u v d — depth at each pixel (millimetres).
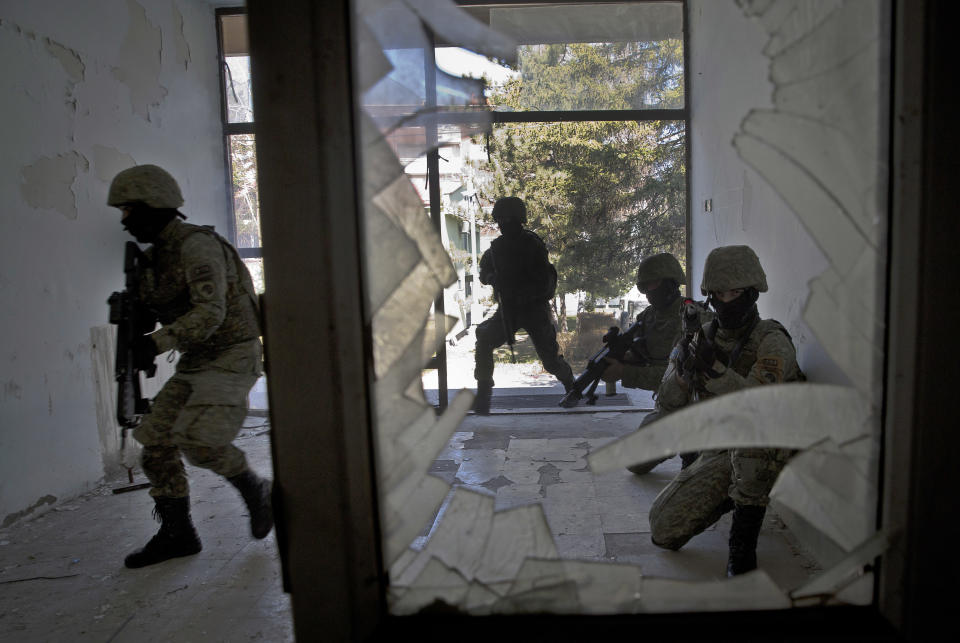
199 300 1976
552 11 4000
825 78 747
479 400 3965
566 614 780
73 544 2244
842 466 785
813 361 1792
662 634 743
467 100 1669
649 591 790
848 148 741
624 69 4066
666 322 3119
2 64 2463
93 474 2855
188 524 2100
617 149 4230
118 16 3219
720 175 3148
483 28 884
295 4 670
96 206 2982
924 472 718
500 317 3949
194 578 1940
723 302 1813
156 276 2066
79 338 2814
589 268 4430
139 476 3025
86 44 2959
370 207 770
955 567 724
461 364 5652
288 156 685
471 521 820
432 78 1584
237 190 4461
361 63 735
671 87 4055
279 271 699
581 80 4098
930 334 702
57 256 2707
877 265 735
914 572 729
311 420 716
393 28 824
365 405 746
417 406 816
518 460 3012
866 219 738
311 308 701
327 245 690
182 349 2020
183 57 3877
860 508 771
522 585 798
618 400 4203
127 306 2053
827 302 771
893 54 696
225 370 2102
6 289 2428
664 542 1962
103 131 3072
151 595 1840
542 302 3973
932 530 723
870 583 772
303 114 679
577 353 4551
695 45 3789
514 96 4129
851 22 728
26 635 1641
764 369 1717
